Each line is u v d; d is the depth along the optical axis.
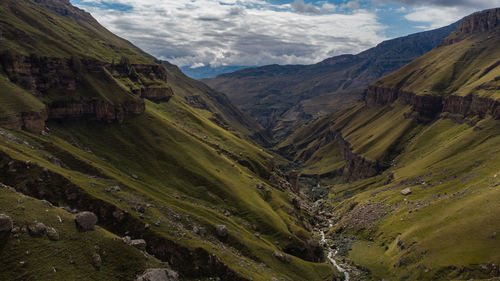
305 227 175.38
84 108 151.12
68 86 152.12
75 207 81.12
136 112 174.88
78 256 57.81
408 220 153.50
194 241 87.50
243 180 174.62
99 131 151.25
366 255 147.50
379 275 127.88
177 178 146.88
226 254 93.31
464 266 104.12
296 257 125.31
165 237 82.06
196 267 80.44
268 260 108.75
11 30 147.88
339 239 175.62
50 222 60.62
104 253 61.84
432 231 131.12
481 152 198.88
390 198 194.50
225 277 82.44
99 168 109.25
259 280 86.38
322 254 142.00
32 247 53.75
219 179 155.50
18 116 108.62
